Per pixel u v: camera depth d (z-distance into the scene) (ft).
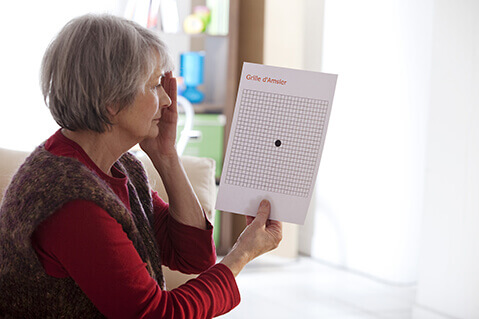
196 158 6.30
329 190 14.51
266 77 4.46
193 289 4.04
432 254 11.05
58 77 3.90
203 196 6.09
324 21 14.34
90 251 3.74
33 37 13.21
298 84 4.45
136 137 4.15
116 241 3.81
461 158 10.52
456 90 10.55
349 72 13.92
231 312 11.00
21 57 13.17
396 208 13.12
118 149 4.18
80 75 3.85
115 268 3.78
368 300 12.00
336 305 11.63
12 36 13.11
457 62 10.51
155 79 4.11
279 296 12.00
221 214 14.33
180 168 4.85
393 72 13.07
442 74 10.80
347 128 14.07
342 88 14.14
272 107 4.47
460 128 10.51
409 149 13.00
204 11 14.26
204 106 14.34
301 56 14.16
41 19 13.23
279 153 4.51
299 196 4.54
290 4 14.14
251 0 14.60
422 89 12.89
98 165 4.18
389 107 13.21
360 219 13.80
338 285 12.87
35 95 13.30
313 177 4.51
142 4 13.41
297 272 13.69
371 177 13.58
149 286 3.88
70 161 3.91
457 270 10.59
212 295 4.07
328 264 14.42
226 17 14.21
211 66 15.02
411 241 13.09
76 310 3.98
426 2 12.77
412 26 12.80
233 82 14.30
